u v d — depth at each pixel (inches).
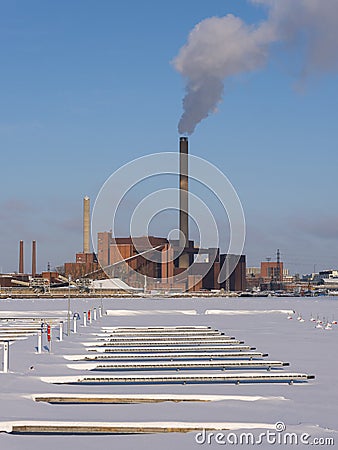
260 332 1350.9
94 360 890.1
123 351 965.2
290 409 561.0
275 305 2994.6
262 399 602.9
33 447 450.0
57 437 479.2
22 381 677.9
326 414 543.5
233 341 1128.8
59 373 731.4
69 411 546.0
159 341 1142.3
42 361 834.2
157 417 521.3
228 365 820.6
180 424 500.4
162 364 814.5
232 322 1701.5
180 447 449.4
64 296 4569.4
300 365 824.9
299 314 2063.2
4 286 5295.3
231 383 701.9
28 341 1083.9
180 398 603.8
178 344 1099.3
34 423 500.4
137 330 1368.1
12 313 2065.7
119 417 520.7
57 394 603.8
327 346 1054.4
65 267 5787.4
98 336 1248.2
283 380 716.0
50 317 1827.0
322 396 620.1
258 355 908.0
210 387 669.3
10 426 498.0
